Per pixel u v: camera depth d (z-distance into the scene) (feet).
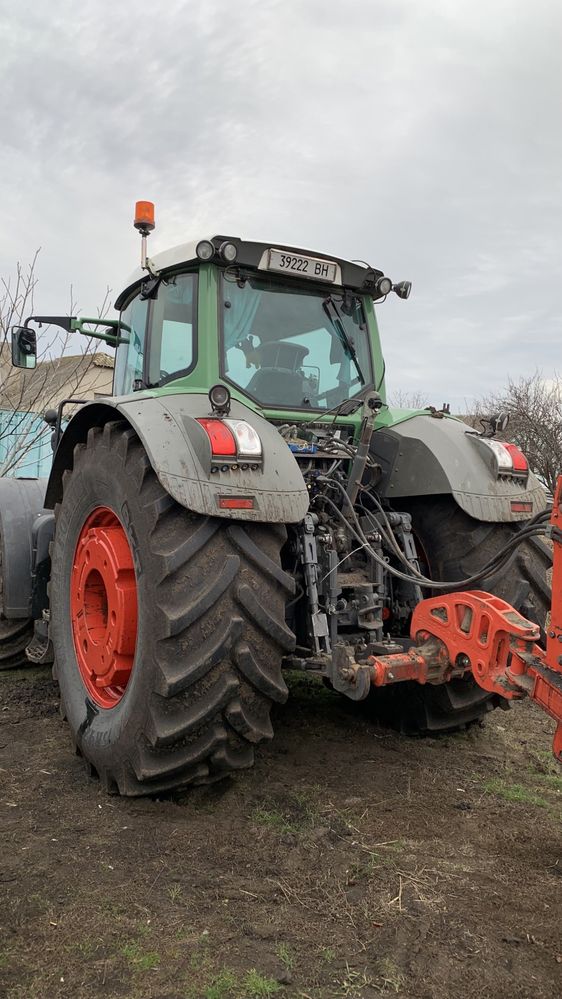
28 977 6.23
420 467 11.77
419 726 12.47
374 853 8.50
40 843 8.50
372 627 10.71
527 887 7.83
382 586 11.02
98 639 10.83
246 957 6.55
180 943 6.72
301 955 6.59
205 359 10.93
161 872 7.93
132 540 9.58
